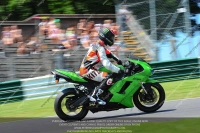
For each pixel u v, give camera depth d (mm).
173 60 47125
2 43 44875
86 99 27328
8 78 44469
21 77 44844
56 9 62375
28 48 45406
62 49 44656
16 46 45094
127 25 47094
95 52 27844
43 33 45469
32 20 49281
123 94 28000
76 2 62562
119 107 28266
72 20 50062
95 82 27953
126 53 45812
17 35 45656
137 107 28625
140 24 47906
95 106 27641
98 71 28047
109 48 44812
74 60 44875
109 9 63125
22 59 44969
